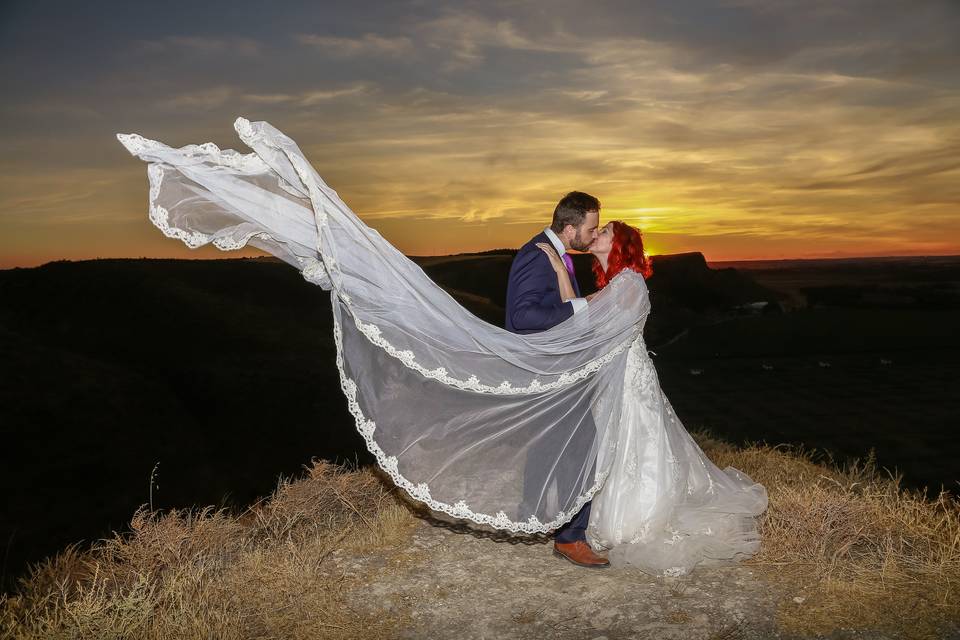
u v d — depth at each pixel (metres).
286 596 3.34
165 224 3.07
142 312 42.28
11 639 2.89
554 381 3.41
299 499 4.70
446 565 3.72
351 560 3.80
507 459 3.38
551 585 3.46
